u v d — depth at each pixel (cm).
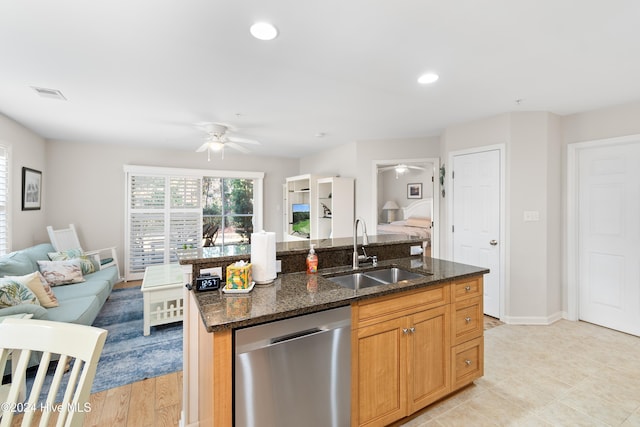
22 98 281
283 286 172
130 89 260
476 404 196
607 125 305
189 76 235
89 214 482
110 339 290
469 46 192
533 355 259
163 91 265
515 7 154
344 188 466
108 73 229
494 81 246
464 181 366
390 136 439
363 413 159
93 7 153
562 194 337
